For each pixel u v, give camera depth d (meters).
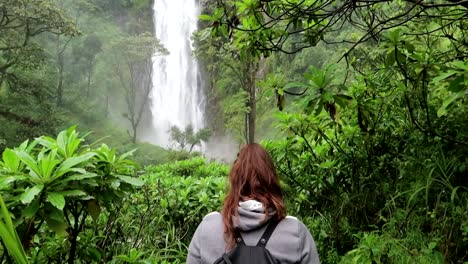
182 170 7.13
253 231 1.60
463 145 3.04
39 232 2.62
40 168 1.85
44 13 18.31
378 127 3.69
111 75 40.22
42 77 27.22
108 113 39.44
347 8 2.89
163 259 3.33
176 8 44.25
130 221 3.54
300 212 4.02
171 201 4.09
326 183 3.91
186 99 42.00
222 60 19.41
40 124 19.75
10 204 1.81
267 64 28.38
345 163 3.92
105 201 2.12
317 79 2.46
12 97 21.52
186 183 4.55
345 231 3.54
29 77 20.31
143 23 44.41
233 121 20.30
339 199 3.79
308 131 3.87
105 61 40.09
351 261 3.08
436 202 3.06
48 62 31.59
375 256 2.62
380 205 3.72
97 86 39.06
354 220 3.74
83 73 38.75
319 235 3.60
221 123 37.16
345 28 17.45
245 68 17.88
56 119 20.33
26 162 1.84
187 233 4.11
